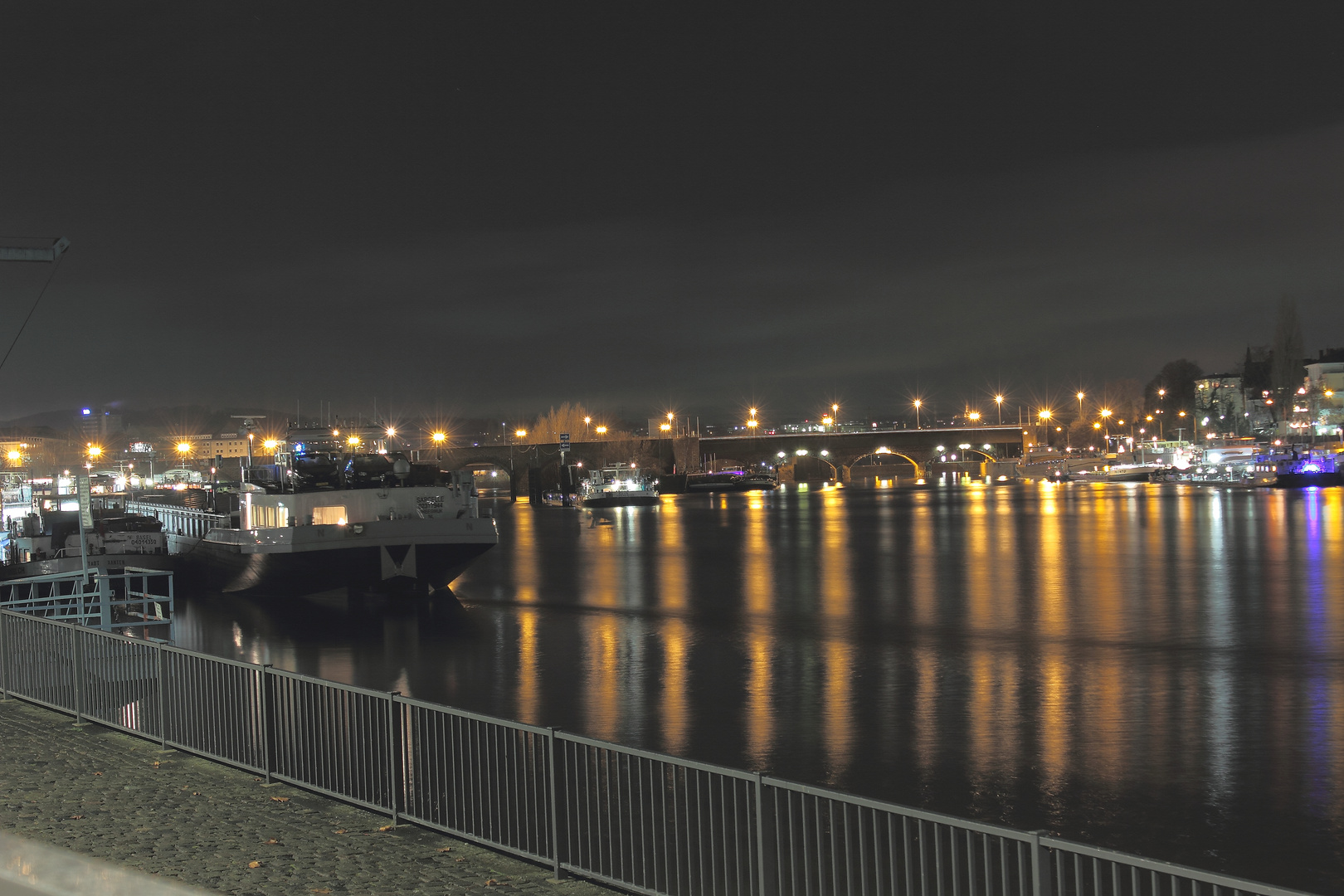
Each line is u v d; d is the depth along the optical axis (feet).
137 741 55.72
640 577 193.98
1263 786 65.05
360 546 152.46
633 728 82.58
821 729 80.53
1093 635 120.47
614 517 413.59
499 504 581.94
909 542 253.85
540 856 37.50
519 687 99.81
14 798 45.16
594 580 191.31
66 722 60.29
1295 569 177.06
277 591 159.94
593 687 98.73
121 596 161.99
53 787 46.83
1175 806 61.72
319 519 155.63
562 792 37.04
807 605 151.64
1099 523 292.61
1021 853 25.79
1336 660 103.30
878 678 99.30
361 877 35.94
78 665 60.08
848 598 157.79
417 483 166.20
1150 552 210.59
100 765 50.80
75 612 125.39
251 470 179.01
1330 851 54.65
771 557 228.02
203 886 34.55
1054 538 249.75
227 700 50.85
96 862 36.88
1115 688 92.84
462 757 40.24
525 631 133.39
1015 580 173.68
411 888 35.04
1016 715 83.56
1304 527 256.32
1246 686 92.63
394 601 161.07
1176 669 100.63
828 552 235.61
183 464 516.73
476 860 38.06
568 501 539.70
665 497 616.80
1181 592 154.20
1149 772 68.13
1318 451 499.51
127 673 57.72
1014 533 270.26
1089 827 58.85
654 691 96.12
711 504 504.84
